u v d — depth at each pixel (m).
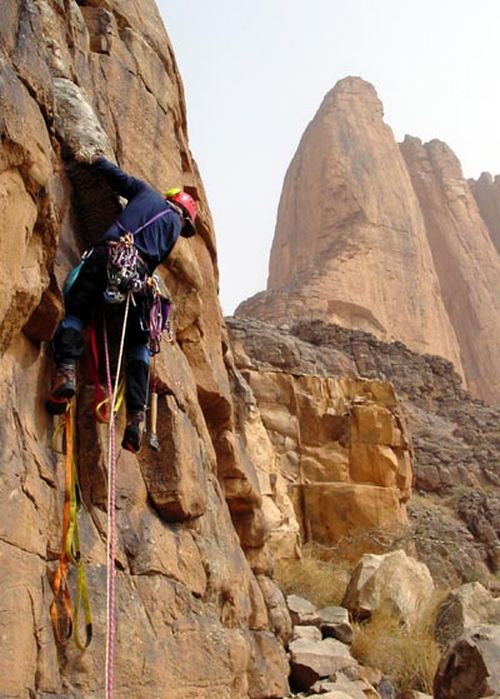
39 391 5.12
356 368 41.38
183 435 6.54
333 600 12.27
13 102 4.75
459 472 34.75
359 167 85.06
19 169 4.84
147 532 5.94
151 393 6.30
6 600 4.30
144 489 6.14
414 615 10.85
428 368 45.50
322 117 92.06
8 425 4.67
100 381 5.58
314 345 42.00
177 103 8.77
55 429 5.22
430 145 100.50
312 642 9.03
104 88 7.23
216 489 7.45
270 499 14.99
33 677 4.46
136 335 5.40
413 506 30.20
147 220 5.52
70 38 6.79
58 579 4.76
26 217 4.88
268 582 8.96
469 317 87.00
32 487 4.75
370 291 74.56
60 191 5.72
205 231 8.83
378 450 19.95
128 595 5.50
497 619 10.62
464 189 97.38
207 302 8.67
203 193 9.06
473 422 41.94
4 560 4.36
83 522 5.31
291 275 81.31
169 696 5.54
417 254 81.75
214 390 7.94
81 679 4.82
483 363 84.06
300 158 89.88
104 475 5.55
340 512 18.14
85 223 6.05
